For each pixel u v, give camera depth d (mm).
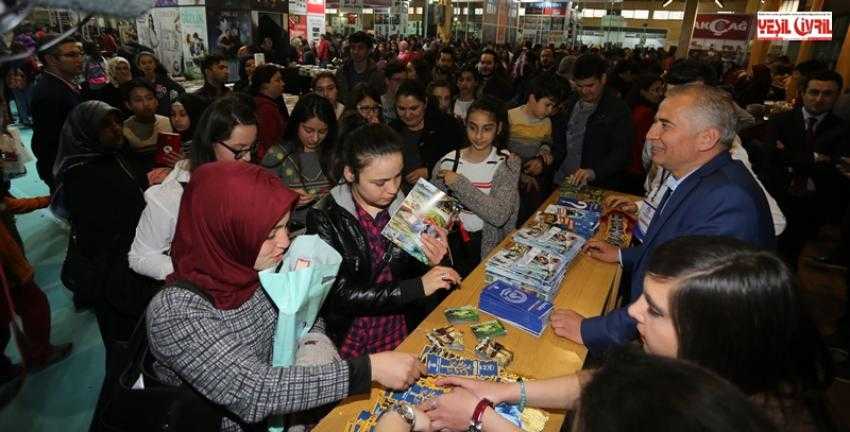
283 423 1335
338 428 1253
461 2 21828
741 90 8195
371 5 14742
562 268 1883
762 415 520
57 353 2736
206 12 7461
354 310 1682
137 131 3268
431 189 1751
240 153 1918
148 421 1130
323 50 11594
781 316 832
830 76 3473
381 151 1587
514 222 2529
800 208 3748
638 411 529
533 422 1257
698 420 502
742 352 842
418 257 1650
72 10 504
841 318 3219
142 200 2260
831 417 862
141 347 1196
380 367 1203
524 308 1654
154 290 1914
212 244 1094
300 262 1304
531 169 3158
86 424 2340
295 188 2654
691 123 1514
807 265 4379
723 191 1468
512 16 17438
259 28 8289
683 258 927
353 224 1740
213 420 1150
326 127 2648
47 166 3723
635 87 4453
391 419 1083
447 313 1725
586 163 3541
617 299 2525
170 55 8328
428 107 3443
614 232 2455
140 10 548
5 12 475
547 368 1483
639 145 4133
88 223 2109
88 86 6188
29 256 3896
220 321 1127
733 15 11227
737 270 856
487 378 1380
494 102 2441
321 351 1376
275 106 3967
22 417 2355
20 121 8109
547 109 3283
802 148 3668
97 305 1992
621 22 26641
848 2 8375
